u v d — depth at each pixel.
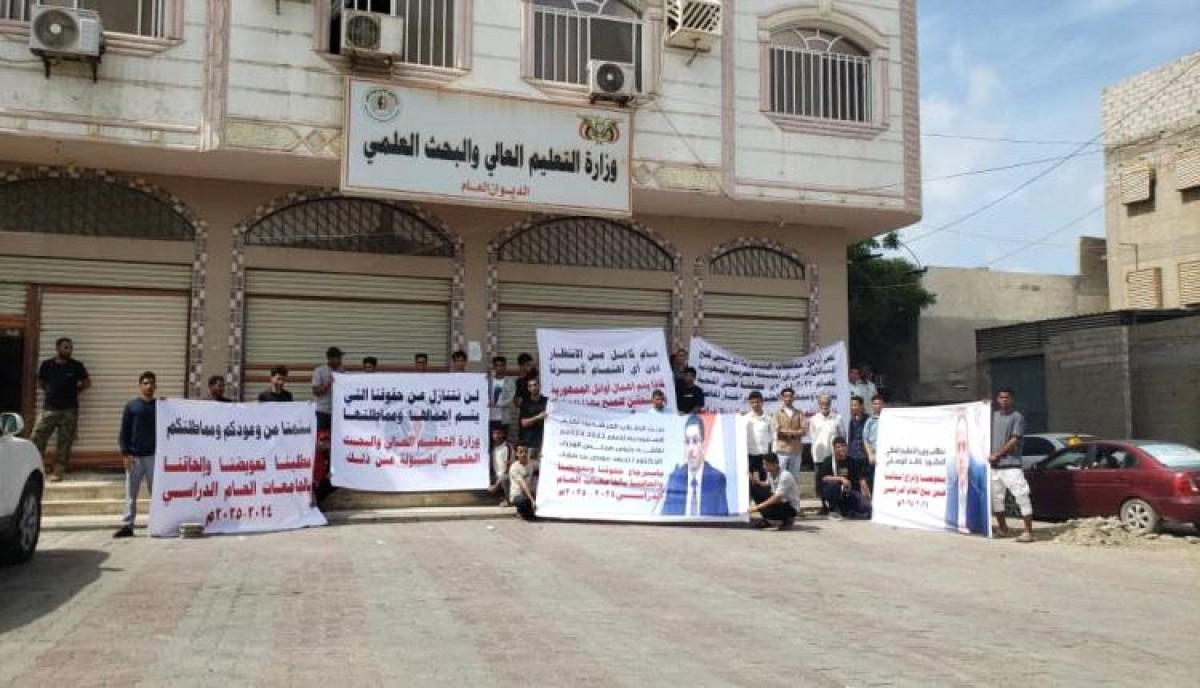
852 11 16.19
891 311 29.23
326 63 13.05
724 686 5.54
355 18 12.80
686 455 13.13
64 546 10.27
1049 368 24.27
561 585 8.52
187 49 12.51
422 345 14.92
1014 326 25.92
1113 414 22.11
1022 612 7.97
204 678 5.51
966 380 29.88
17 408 12.98
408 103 13.23
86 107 12.03
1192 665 6.34
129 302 13.52
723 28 15.30
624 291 16.14
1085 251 31.78
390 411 13.21
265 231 14.19
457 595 7.98
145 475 11.20
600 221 16.09
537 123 13.91
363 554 9.97
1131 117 27.69
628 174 14.34
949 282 30.52
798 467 14.20
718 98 15.18
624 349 14.80
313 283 14.36
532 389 14.04
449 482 13.31
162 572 8.80
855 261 29.11
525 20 14.22
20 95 11.80
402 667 5.81
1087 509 13.75
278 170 13.45
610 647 6.39
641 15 15.02
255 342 14.02
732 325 16.81
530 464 13.25
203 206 13.82
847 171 15.89
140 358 13.49
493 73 13.99
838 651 6.45
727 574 9.34
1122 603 8.46
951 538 12.44
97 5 12.37
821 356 15.98
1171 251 26.23
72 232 13.32
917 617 7.64
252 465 11.78
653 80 14.82
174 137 12.37
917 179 16.41
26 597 7.62
